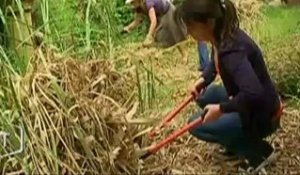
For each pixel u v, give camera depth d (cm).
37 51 462
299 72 582
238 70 403
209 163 465
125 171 429
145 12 793
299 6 835
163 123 468
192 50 735
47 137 409
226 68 409
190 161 467
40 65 450
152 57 691
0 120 419
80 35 607
